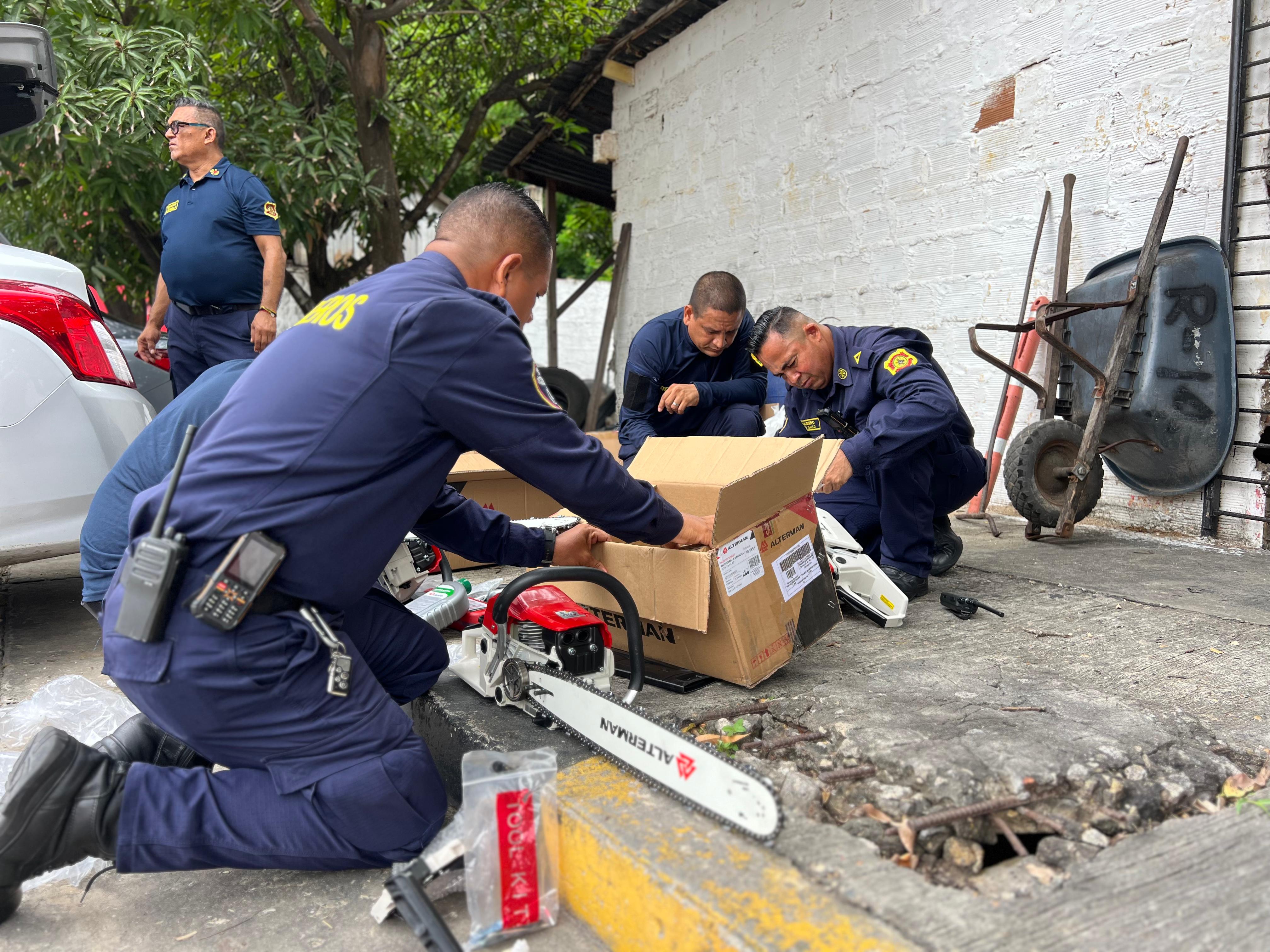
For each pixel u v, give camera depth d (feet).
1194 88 12.61
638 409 13.14
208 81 23.43
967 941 3.74
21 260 8.95
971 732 5.60
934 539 10.31
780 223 21.70
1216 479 12.48
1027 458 12.46
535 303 6.21
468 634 7.04
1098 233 14.10
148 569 4.62
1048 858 4.52
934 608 9.07
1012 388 15.07
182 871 5.59
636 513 5.73
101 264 27.94
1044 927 3.84
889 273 18.40
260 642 4.81
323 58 29.37
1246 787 5.15
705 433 13.12
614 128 29.45
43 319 8.79
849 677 6.90
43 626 10.86
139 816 4.92
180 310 13.50
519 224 5.75
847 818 4.90
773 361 9.53
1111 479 14.02
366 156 28.63
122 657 4.89
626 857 4.43
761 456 7.02
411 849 5.27
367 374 4.88
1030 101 15.08
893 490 9.19
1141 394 12.58
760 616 6.61
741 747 5.85
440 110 36.17
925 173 17.33
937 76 16.89
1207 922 3.89
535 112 31.22
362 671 5.30
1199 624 8.27
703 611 6.23
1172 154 12.98
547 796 4.86
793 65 20.84
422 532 6.72
